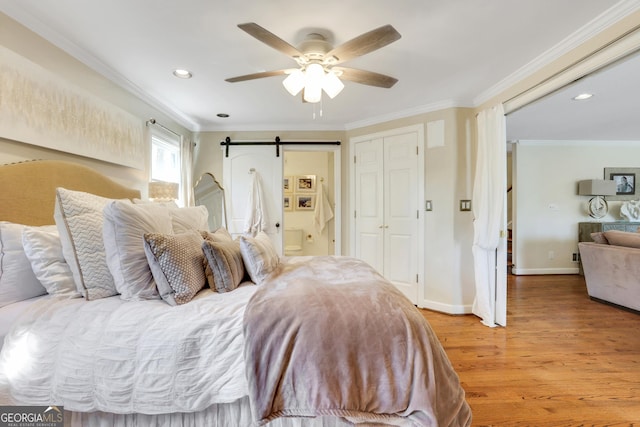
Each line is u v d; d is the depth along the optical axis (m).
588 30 1.77
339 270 1.81
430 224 3.20
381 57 2.14
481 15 1.67
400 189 3.42
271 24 1.74
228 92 2.77
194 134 3.92
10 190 1.48
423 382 1.01
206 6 1.58
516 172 4.75
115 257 1.36
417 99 3.00
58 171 1.73
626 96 2.81
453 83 2.61
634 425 1.45
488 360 2.08
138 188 2.70
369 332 1.07
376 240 3.62
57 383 1.10
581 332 2.55
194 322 1.15
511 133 4.31
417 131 3.26
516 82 2.45
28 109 1.62
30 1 1.52
